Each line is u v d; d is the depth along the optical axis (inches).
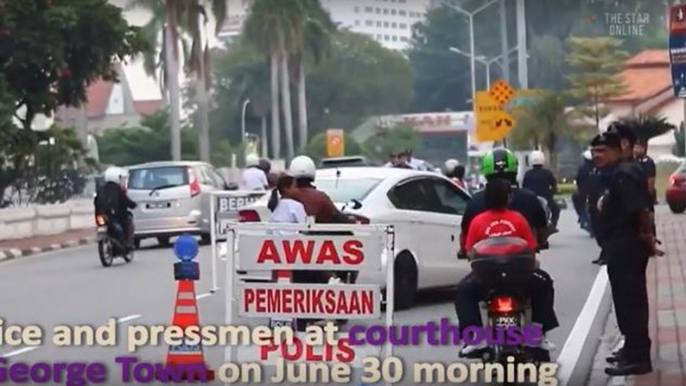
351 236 457.1
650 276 887.7
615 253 495.8
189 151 3821.4
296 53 3319.4
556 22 3176.7
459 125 4116.6
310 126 4072.3
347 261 457.7
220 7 2903.5
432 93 4175.7
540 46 3225.9
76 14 1800.0
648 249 496.4
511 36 3336.6
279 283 469.1
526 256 450.0
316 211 622.8
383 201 722.2
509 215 467.5
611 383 498.3
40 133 1873.8
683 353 556.1
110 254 1112.2
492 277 450.0
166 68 2906.0
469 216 486.3
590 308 747.4
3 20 1753.2
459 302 466.9
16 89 1823.3
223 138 4119.1
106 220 1111.0
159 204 1322.6
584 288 861.8
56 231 1662.2
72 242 1489.9
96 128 4785.9
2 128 1723.7
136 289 902.4
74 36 1825.8
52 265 1173.1
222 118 4111.7
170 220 1318.9
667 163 2554.1
